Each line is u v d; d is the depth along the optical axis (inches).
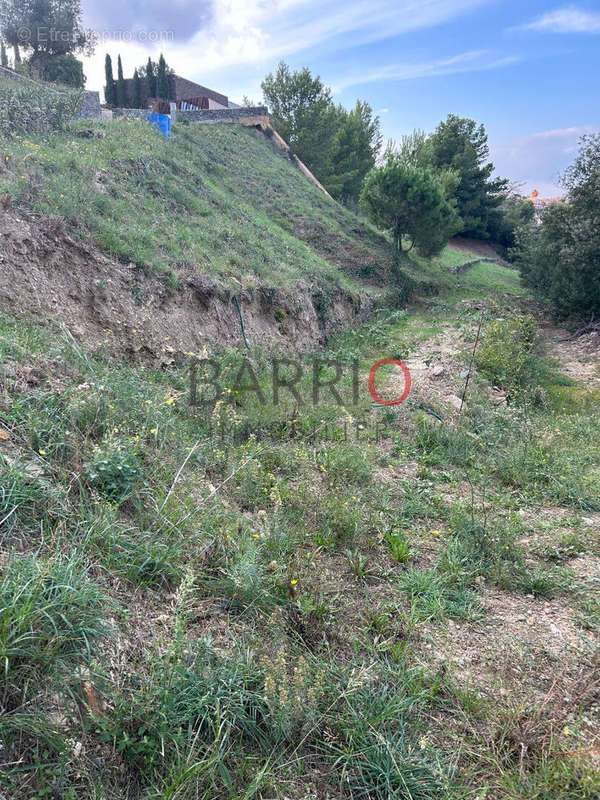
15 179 282.4
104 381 179.5
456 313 734.5
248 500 167.0
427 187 823.1
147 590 112.3
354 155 1270.9
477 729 102.0
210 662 99.3
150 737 83.7
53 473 126.8
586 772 91.1
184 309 315.9
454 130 1461.6
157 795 76.9
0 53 922.1
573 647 129.1
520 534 185.5
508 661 122.1
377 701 101.0
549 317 813.9
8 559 97.8
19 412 138.9
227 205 589.6
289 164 1007.6
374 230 955.3
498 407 345.7
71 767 75.5
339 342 509.0
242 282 393.4
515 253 949.2
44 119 438.6
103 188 377.7
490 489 226.2
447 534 177.0
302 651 112.7
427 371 407.5
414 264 946.1
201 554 126.6
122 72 1456.7
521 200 1700.3
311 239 794.8
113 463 135.5
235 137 943.7
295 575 133.5
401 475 227.0
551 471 242.4
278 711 90.9
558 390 432.5
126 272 288.0
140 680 90.2
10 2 871.7
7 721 73.9
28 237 246.4
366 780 90.1
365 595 138.2
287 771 88.0
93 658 88.8
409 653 118.0
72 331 236.2
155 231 365.1
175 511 133.8
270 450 205.8
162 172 509.4
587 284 711.7
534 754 97.2
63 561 101.1
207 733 88.8
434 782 88.7
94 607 96.3
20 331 195.2
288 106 1136.2
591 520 202.2
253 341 364.8
